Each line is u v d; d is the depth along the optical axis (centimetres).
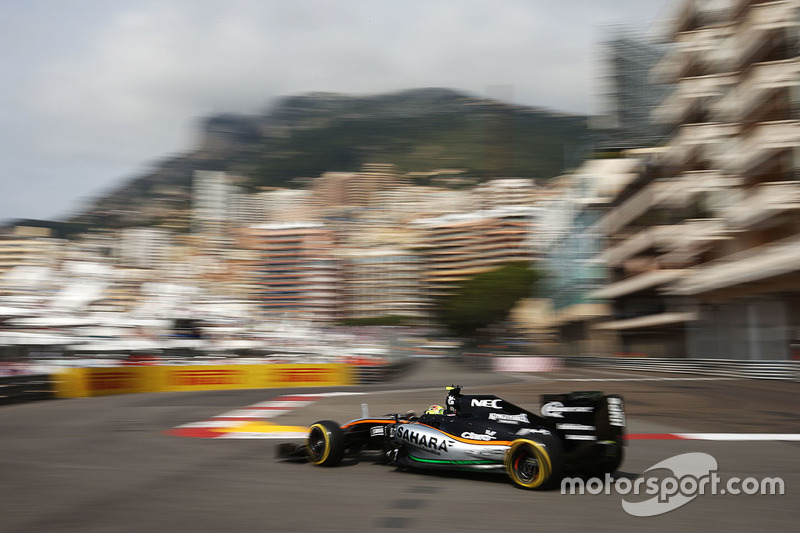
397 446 780
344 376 2727
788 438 1077
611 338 6050
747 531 511
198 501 610
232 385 2458
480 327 8788
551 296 7888
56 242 12088
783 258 2752
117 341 3081
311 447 820
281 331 5450
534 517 546
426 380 3177
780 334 3169
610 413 687
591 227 6338
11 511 576
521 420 706
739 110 3139
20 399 1773
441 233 18612
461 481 701
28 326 3341
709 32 3400
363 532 502
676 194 3841
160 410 1558
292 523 529
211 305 5972
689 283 3794
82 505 596
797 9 2811
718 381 2725
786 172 2894
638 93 6294
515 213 17112
